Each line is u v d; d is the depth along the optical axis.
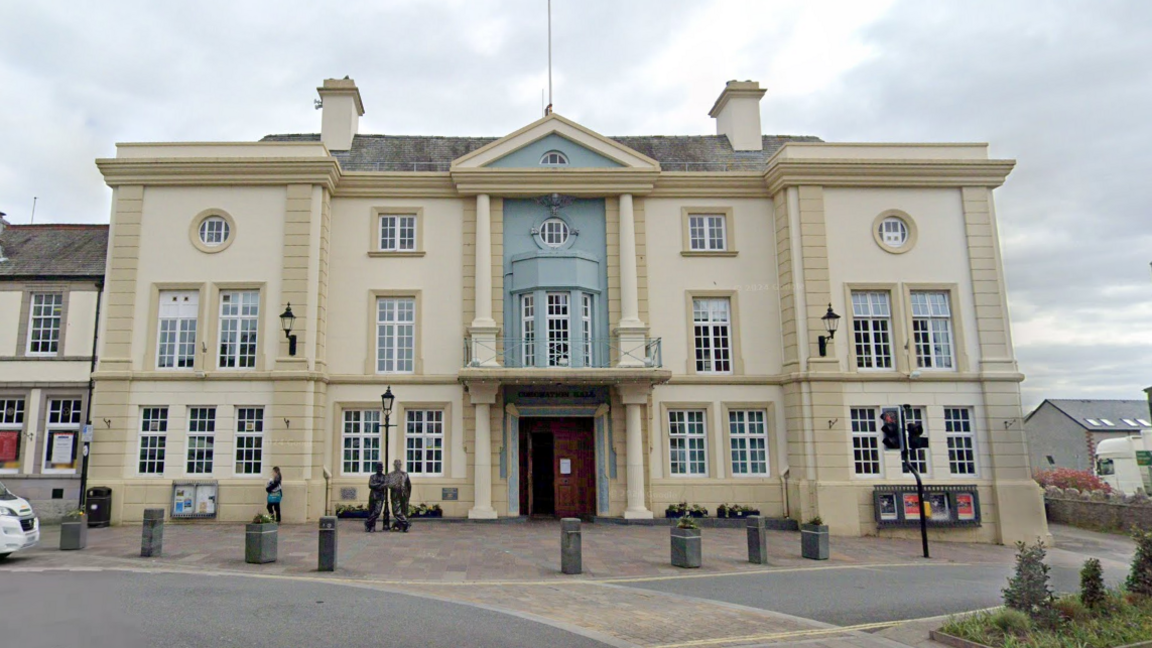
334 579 11.57
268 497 18.31
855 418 20.62
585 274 21.14
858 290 21.19
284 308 19.89
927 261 21.42
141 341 19.81
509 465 20.55
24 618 8.44
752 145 24.98
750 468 21.08
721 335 21.66
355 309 21.02
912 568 14.47
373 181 21.34
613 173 21.38
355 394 20.58
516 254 21.45
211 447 19.45
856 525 19.61
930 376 20.72
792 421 20.72
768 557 15.16
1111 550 19.52
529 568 13.07
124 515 18.94
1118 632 8.14
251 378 19.55
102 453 19.16
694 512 20.36
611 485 20.59
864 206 21.55
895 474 20.30
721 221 22.17
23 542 12.70
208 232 20.47
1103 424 48.44
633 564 13.77
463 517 20.09
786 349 21.19
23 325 21.19
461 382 20.45
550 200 21.67
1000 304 21.28
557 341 20.84
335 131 24.05
